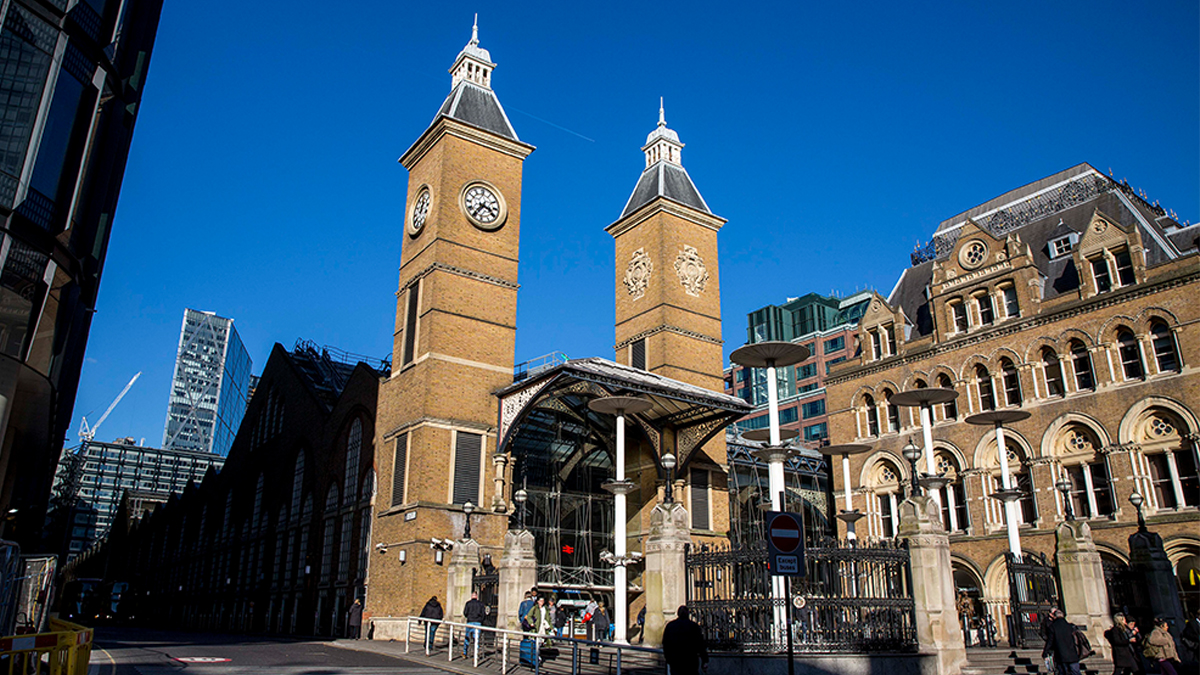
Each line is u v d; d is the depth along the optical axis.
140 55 29.89
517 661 25.28
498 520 39.53
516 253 44.34
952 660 20.38
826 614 19.80
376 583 39.88
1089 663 23.94
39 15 22.39
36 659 14.47
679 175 53.66
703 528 46.22
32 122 22.00
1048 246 46.78
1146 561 28.03
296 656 26.41
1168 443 37.66
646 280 50.91
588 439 47.91
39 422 27.67
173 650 27.98
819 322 108.88
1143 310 39.25
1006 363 44.81
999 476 43.91
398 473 40.06
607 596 44.72
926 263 55.25
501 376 41.94
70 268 24.20
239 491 69.00
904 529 21.67
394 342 44.22
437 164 43.53
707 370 49.66
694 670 14.38
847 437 51.81
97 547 127.62
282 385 63.41
